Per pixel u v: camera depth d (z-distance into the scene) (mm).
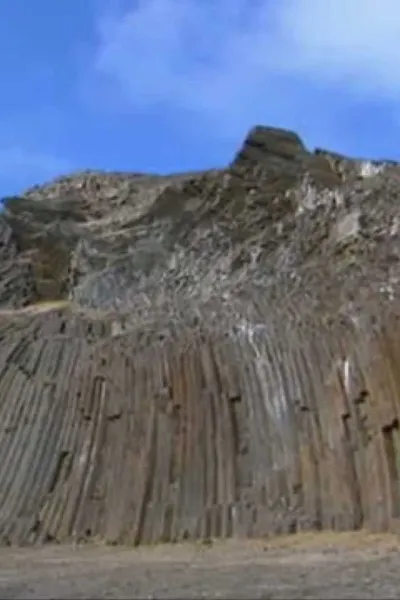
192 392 32750
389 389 29438
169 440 31484
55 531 30828
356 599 14031
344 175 46938
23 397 35969
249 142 49156
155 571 19875
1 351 38688
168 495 30016
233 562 21641
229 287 41469
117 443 32406
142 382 33719
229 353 34125
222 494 29719
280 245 43625
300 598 14234
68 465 32875
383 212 41688
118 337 36812
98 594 15492
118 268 46438
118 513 30109
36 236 51406
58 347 37906
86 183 55750
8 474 33344
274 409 31625
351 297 35156
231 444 30984
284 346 33562
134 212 50625
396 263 37906
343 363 31578
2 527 31062
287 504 28781
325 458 29391
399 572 18188
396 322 31422
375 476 28109
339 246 41000
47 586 17312
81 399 34656
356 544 24828
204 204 48000
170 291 43781
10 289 49000
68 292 48562
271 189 47281
